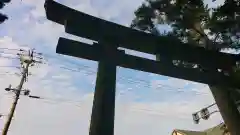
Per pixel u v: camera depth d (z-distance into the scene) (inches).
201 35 245.3
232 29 221.0
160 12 239.8
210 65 217.9
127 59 182.2
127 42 185.6
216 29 225.5
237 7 210.7
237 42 230.1
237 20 213.2
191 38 251.9
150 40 193.5
